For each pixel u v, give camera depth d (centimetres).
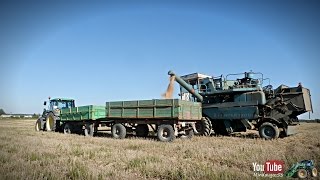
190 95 1859
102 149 1026
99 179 597
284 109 1512
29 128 2506
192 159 840
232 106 1645
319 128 2747
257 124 1595
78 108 1886
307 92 1545
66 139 1419
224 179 582
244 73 1641
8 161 765
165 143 1234
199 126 1720
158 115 1428
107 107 1666
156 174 653
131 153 923
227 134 1792
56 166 712
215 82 1752
